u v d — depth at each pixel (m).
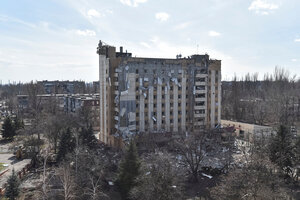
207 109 73.50
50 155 54.19
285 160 40.16
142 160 37.75
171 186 29.47
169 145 59.75
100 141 70.62
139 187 29.94
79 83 183.75
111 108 65.12
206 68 72.69
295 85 130.25
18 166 49.88
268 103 101.06
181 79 70.12
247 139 63.03
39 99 103.56
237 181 27.73
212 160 54.34
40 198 33.28
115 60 63.97
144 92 64.94
